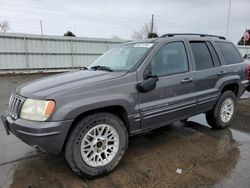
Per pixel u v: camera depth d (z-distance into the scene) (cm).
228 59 497
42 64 1820
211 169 330
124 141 332
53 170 330
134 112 334
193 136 454
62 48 1888
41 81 342
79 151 295
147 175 317
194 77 411
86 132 299
